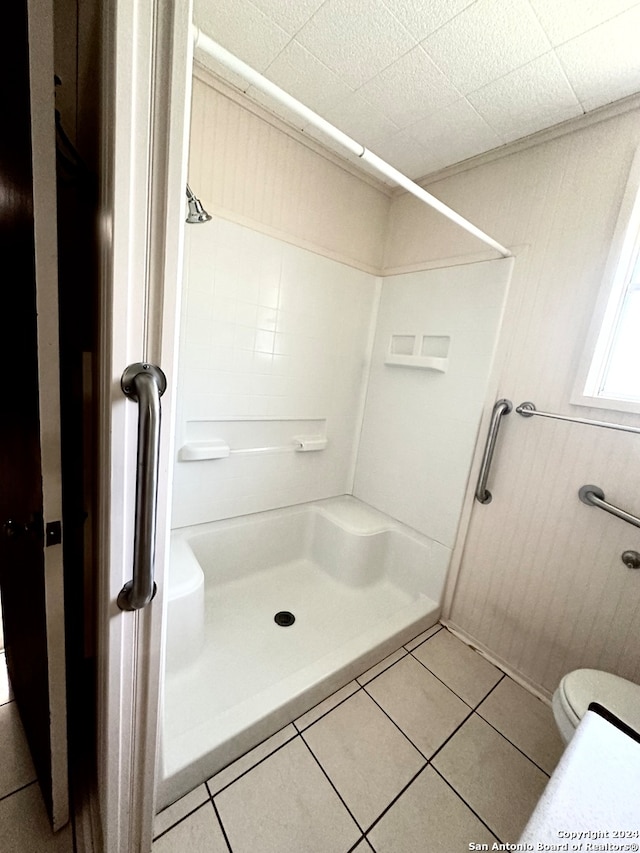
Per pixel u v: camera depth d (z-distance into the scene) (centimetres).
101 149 49
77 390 74
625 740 55
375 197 187
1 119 65
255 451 173
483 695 134
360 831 90
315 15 96
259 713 107
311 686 119
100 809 82
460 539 163
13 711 111
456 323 161
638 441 113
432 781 103
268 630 153
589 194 122
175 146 45
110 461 51
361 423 211
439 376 169
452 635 164
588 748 54
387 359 190
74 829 84
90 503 81
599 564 122
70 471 73
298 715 117
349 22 97
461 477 161
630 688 94
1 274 77
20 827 84
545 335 134
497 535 151
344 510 201
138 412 49
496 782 105
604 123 118
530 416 138
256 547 182
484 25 93
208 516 165
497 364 148
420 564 178
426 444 176
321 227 170
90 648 90
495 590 152
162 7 41
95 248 57
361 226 185
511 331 143
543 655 137
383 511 199
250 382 162
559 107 118
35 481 65
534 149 136
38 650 78
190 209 112
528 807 99
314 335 179
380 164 88
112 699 62
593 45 95
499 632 151
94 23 50
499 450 149
